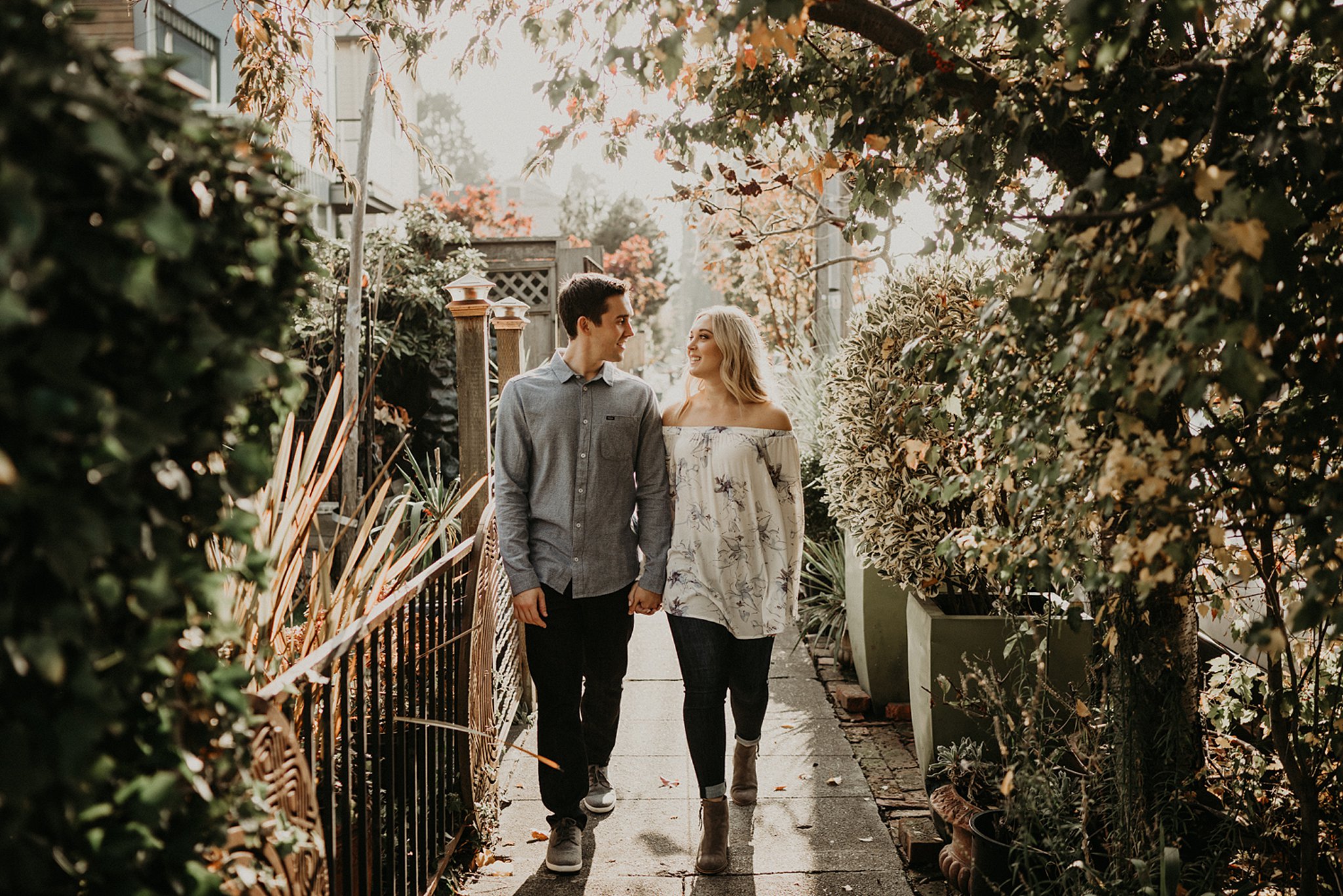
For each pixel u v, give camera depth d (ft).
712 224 21.43
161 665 3.99
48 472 3.11
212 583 4.21
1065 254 5.61
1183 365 4.86
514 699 14.51
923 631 11.56
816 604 19.36
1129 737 8.05
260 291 4.47
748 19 6.23
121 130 3.38
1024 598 11.39
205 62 24.73
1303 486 6.09
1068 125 7.30
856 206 8.61
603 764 11.68
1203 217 5.45
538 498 10.29
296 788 6.05
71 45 3.31
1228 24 7.84
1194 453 5.65
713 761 10.13
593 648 10.91
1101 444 6.02
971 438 9.05
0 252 2.76
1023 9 6.79
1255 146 5.35
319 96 13.74
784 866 10.36
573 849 10.25
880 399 12.22
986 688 8.91
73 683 3.33
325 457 20.12
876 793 12.17
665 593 10.32
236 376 4.03
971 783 9.73
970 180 7.36
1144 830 7.67
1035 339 6.04
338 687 8.15
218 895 4.27
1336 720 7.28
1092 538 7.75
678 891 9.87
